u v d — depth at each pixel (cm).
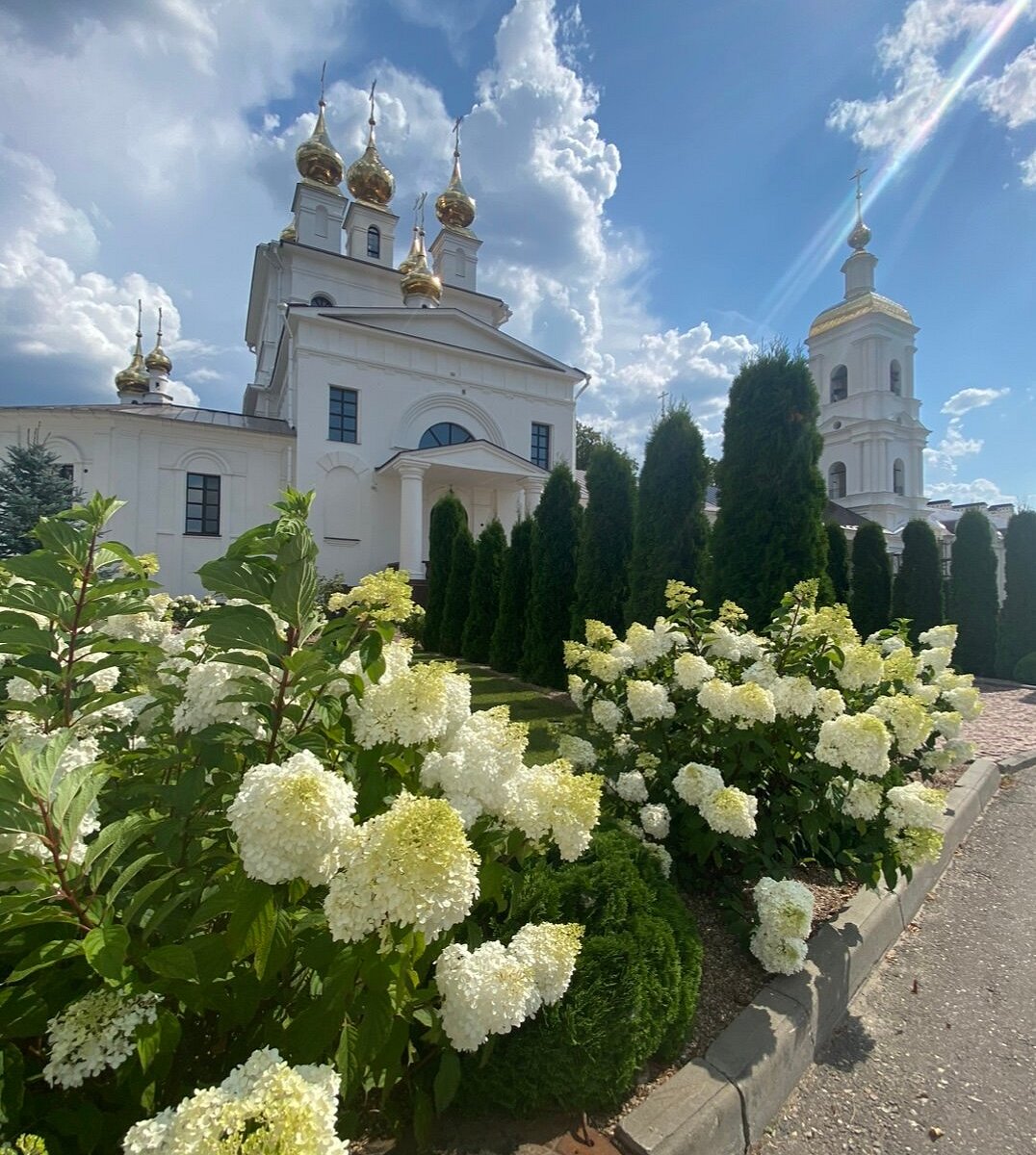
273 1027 126
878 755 248
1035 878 349
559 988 144
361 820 149
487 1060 159
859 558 1205
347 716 166
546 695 788
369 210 2633
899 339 2816
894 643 517
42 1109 111
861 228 2934
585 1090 162
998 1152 171
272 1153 77
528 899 196
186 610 838
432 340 2075
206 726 152
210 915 112
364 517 1917
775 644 332
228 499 1820
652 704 292
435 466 1852
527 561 1048
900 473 2742
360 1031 116
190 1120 81
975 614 1145
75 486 1470
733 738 273
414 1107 143
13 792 104
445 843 110
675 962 188
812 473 575
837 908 283
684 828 273
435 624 1405
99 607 180
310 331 1875
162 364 3164
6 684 194
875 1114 184
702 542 670
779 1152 170
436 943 142
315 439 1853
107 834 116
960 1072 202
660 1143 151
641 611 680
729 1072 177
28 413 1655
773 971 221
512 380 2234
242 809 109
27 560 165
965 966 263
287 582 138
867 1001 240
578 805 164
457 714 173
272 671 155
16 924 104
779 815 275
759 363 600
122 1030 102
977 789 457
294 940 131
